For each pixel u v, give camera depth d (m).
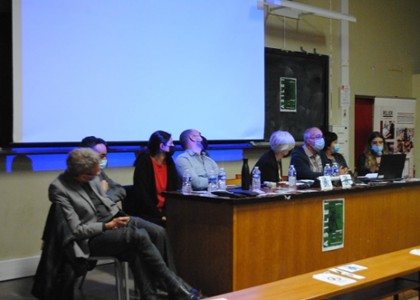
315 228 3.65
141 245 3.02
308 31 6.55
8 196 4.16
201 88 5.25
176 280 3.07
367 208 4.06
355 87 7.18
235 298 2.23
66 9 4.30
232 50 5.51
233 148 5.69
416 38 8.10
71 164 3.02
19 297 3.69
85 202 3.06
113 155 4.75
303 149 4.53
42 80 4.19
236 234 3.17
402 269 2.66
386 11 7.61
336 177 3.92
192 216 3.46
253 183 3.76
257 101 5.75
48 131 4.23
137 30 4.75
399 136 7.66
